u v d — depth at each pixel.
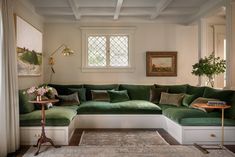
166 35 6.55
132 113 5.15
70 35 6.46
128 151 3.67
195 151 3.67
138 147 3.88
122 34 6.52
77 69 6.50
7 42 3.59
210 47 6.60
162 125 5.18
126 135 4.65
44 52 6.41
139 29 6.54
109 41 6.54
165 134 4.73
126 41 6.58
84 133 4.79
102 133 4.80
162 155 3.49
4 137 3.41
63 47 6.46
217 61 5.75
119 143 4.11
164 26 6.54
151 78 6.57
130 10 5.77
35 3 5.20
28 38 4.96
